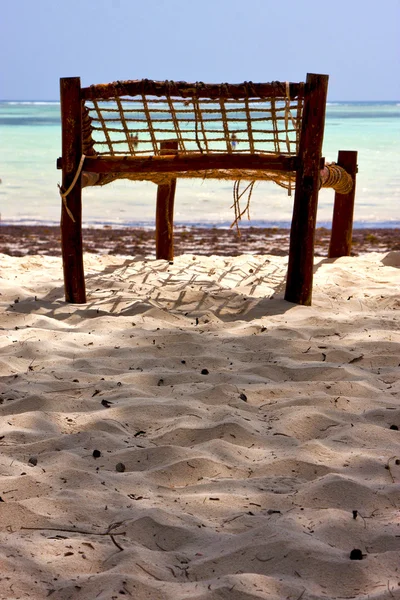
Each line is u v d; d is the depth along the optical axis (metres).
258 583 2.13
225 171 6.29
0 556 2.26
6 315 5.10
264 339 4.63
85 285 6.17
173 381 3.95
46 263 7.41
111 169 5.54
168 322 5.13
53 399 3.60
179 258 7.52
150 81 5.32
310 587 2.15
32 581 2.16
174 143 6.98
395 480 2.86
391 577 2.19
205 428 3.30
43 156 23.98
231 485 2.82
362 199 15.09
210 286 6.16
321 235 10.88
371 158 23.28
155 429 3.37
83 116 5.48
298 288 5.57
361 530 2.46
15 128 44.50
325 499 2.68
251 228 11.66
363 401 3.66
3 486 2.74
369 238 10.48
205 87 5.30
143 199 16.22
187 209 14.13
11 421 3.36
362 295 5.93
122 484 2.80
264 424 3.42
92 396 3.72
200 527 2.50
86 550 2.34
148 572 2.21
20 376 3.96
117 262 7.37
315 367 4.11
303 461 2.99
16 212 13.41
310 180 5.39
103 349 4.45
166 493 2.77
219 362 4.26
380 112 92.00
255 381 3.96
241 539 2.39
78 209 5.49
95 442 3.17
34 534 2.44
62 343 4.55
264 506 2.65
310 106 5.27
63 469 2.88
